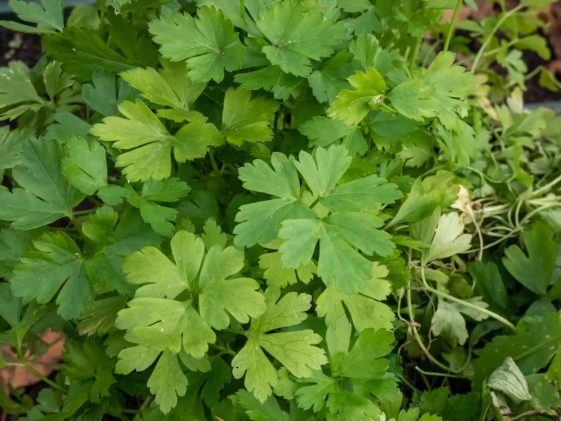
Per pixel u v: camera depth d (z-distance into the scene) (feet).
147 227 0.85
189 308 0.79
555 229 1.16
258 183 0.82
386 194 0.81
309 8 0.98
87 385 0.94
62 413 0.91
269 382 0.79
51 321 1.00
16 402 1.12
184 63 0.93
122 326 0.76
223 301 0.78
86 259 0.85
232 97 0.92
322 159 0.84
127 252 0.84
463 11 1.66
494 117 1.37
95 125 0.86
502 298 1.10
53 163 0.87
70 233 1.00
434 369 1.10
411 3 1.08
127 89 0.97
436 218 1.01
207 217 0.95
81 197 0.88
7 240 0.92
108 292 0.94
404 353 1.09
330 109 0.89
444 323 1.04
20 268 0.82
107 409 0.97
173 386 0.78
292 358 0.79
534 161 1.29
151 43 0.97
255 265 0.90
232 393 0.91
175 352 0.77
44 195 0.87
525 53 1.68
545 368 0.99
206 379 0.88
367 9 1.07
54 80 1.13
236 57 0.90
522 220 1.19
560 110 1.53
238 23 0.95
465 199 1.13
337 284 0.76
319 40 0.91
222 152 1.01
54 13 1.03
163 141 0.88
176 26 0.91
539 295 1.08
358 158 0.93
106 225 0.83
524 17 1.49
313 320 0.90
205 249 0.86
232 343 0.94
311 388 0.82
